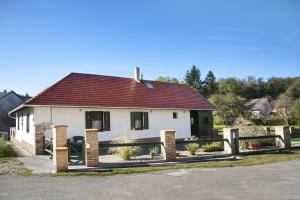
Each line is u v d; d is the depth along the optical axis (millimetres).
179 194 9133
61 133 14695
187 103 31922
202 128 33094
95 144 14031
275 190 9461
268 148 20281
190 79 92938
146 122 27516
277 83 114312
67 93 23859
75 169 13008
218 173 12469
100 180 11227
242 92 112250
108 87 27531
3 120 49156
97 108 24219
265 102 86312
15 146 27297
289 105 56656
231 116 57531
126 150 16547
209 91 92188
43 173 12398
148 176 11953
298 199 8430
